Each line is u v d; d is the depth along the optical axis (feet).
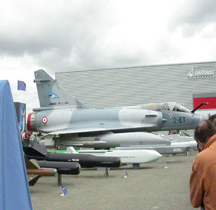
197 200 7.69
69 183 25.08
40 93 60.23
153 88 96.02
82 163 28.50
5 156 10.09
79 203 17.30
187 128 52.06
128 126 50.60
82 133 53.01
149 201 17.19
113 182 24.62
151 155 32.09
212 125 8.46
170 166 34.60
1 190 9.45
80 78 102.42
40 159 28.84
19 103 65.98
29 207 10.21
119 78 99.35
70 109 57.57
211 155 7.50
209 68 91.20
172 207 15.66
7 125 10.65
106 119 52.90
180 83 93.71
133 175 28.27
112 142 47.42
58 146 52.70
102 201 17.61
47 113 57.88
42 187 23.31
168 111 51.90
